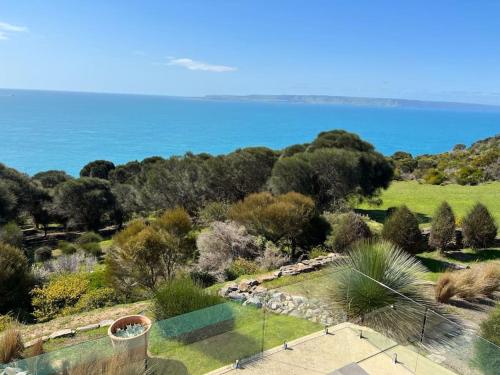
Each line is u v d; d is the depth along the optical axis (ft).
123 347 12.87
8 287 25.68
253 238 37.14
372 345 15.76
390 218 34.78
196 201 76.07
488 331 16.79
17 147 243.81
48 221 86.79
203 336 14.40
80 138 301.02
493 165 96.53
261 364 14.34
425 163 118.73
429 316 15.10
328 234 39.19
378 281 18.57
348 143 81.41
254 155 80.07
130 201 89.81
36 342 17.17
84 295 26.76
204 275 30.73
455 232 36.94
